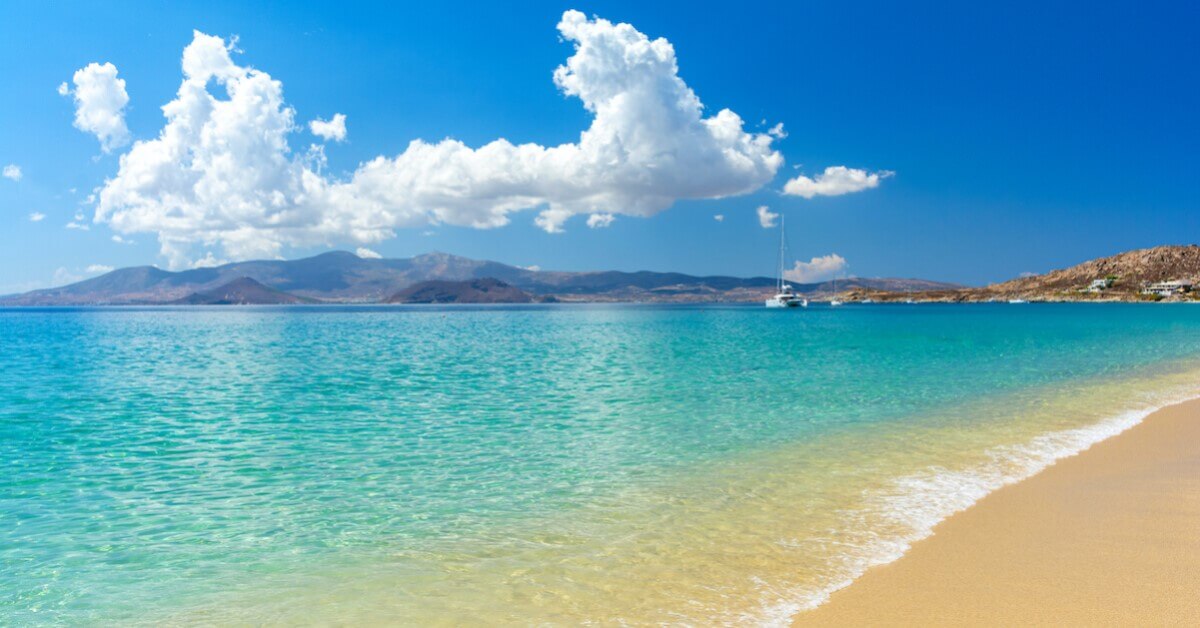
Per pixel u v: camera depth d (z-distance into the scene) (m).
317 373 38.31
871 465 14.92
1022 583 8.25
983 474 13.88
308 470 15.48
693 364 41.06
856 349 52.59
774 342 63.31
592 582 8.82
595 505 12.35
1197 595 7.78
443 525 11.43
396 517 11.91
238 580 9.23
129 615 8.23
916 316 161.75
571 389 29.69
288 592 8.78
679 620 7.63
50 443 18.95
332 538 10.88
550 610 8.02
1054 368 36.16
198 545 10.66
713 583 8.66
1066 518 10.80
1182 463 14.43
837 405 23.89
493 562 9.66
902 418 21.00
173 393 29.91
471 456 16.69
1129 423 19.45
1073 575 8.45
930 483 13.27
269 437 19.50
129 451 17.78
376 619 7.91
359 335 90.19
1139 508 11.26
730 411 23.00
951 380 31.02
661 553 9.80
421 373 37.69
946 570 8.78
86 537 11.10
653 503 12.40
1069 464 14.56
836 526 10.77
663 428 20.06
